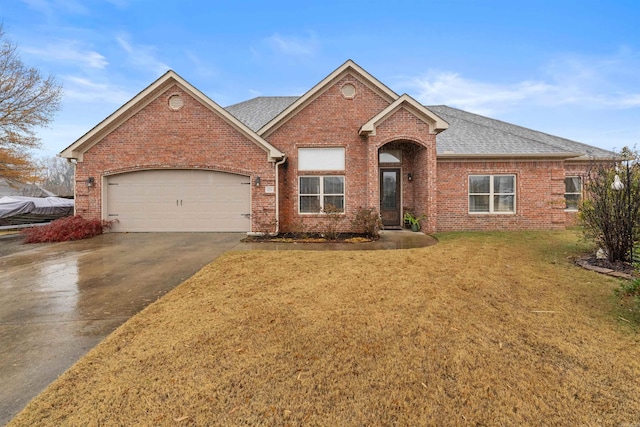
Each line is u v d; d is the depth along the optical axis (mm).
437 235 11383
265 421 2271
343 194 12781
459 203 12945
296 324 3846
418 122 11891
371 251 8477
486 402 2463
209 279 5820
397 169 13711
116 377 2785
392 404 2445
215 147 12016
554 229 12828
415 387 2645
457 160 12906
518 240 10070
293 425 2234
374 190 11867
